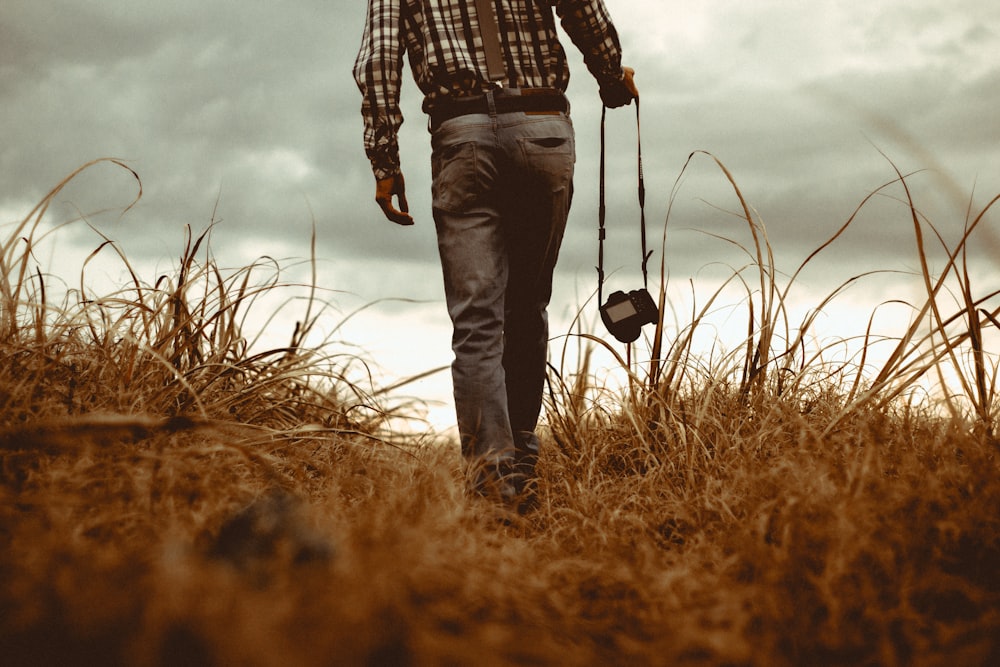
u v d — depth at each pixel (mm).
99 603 1001
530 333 2639
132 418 1721
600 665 1165
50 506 1480
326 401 2811
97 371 2320
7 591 1077
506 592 1328
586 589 1551
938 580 1439
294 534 1320
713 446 2518
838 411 2559
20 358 2184
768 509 1757
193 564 1154
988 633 1262
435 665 1019
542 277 2605
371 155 2449
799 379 2668
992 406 2396
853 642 1259
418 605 1194
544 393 3070
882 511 1625
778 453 2297
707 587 1451
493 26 2412
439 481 2043
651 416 2789
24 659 959
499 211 2469
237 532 1343
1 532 1359
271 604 1042
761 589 1412
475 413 2389
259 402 2619
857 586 1430
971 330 2344
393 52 2418
